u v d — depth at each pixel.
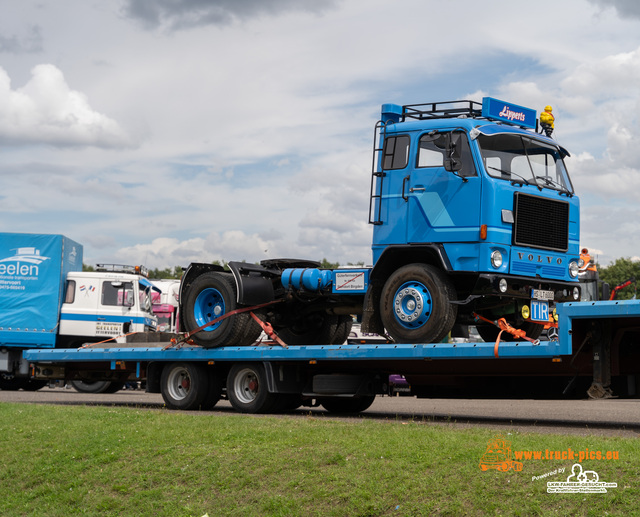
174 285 28.53
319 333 14.07
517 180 10.84
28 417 11.09
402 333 10.93
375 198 11.43
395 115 11.62
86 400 16.05
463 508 6.32
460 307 11.25
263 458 7.88
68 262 21.06
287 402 12.55
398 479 6.90
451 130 10.87
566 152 11.70
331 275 12.19
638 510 5.86
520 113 11.55
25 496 8.12
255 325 12.70
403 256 11.29
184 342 13.20
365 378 11.94
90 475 8.26
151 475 8.00
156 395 19.67
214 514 7.12
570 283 11.31
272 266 13.23
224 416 10.76
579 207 11.49
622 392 9.78
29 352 15.24
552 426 10.40
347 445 7.95
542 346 9.50
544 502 6.18
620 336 9.56
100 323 20.77
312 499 6.93
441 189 10.83
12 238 20.34
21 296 20.20
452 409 14.80
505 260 10.53
